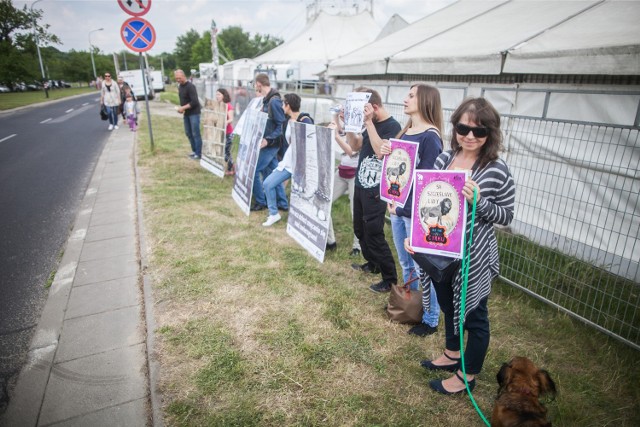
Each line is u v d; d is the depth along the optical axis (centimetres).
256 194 577
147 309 327
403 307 309
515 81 548
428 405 239
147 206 576
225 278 379
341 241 481
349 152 414
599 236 406
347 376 259
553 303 341
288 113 471
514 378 188
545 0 666
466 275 209
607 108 423
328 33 2219
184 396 240
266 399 239
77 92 4791
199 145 886
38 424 226
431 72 672
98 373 265
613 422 234
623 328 316
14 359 283
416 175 215
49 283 382
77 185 725
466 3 944
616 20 455
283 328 305
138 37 849
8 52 4741
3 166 873
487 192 204
